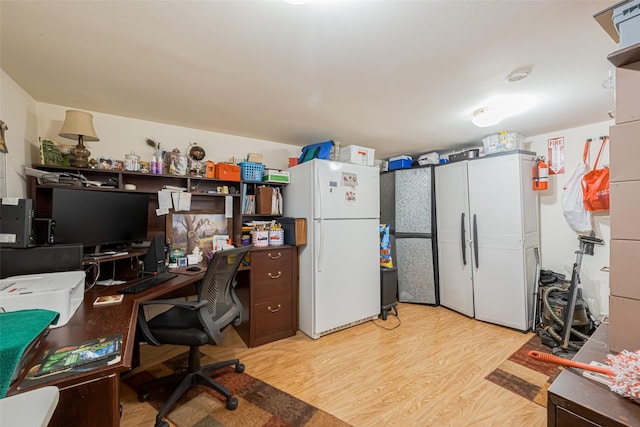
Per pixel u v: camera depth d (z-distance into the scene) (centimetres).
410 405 177
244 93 208
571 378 89
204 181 287
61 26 132
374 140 343
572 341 253
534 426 159
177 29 135
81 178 210
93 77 181
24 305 118
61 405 86
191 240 277
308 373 213
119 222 212
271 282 271
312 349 252
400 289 389
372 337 277
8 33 136
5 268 150
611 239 102
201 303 163
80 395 88
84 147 212
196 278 210
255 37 141
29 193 198
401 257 389
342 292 293
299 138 332
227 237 290
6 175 171
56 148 209
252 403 179
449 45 149
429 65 169
